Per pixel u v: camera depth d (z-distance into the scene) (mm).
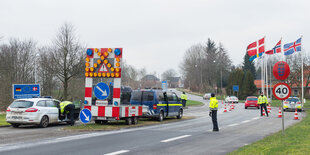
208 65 105125
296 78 55500
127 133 13672
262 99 25297
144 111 18453
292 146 9305
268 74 90688
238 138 12148
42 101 17062
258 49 41188
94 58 15828
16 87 19875
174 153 8898
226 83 102625
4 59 39688
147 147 9898
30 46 43656
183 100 40219
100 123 17500
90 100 15938
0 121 19125
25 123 16141
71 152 8945
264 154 8156
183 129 15453
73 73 33812
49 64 35156
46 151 9086
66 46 33375
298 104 32469
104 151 9125
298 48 35906
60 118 18031
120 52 15438
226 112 30719
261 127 16469
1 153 8750
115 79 15594
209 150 9406
